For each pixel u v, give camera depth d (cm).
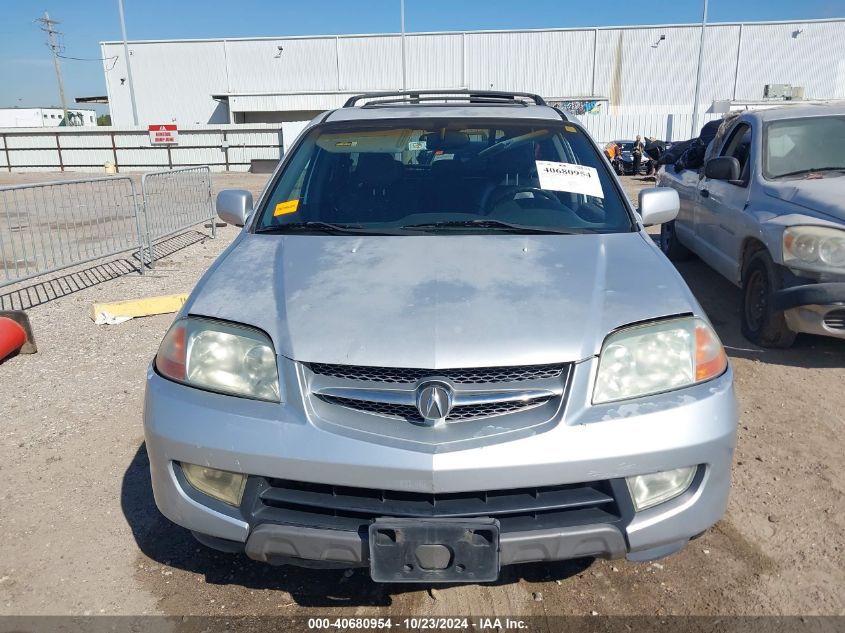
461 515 211
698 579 268
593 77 4772
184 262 914
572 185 333
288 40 4972
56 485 341
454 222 309
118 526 307
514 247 281
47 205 717
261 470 218
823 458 359
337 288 250
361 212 322
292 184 342
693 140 920
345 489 219
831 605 253
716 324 580
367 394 219
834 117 580
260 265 276
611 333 229
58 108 7381
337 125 373
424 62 4872
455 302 238
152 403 237
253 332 236
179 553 288
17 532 303
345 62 4953
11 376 489
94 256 760
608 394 222
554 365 222
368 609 255
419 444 212
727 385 236
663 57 4688
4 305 684
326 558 218
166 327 605
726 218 586
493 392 218
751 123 603
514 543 210
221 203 352
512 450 209
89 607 257
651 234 977
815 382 458
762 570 273
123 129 3256
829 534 294
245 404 226
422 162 347
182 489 232
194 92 5147
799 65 4622
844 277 446
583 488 220
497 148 353
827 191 481
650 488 222
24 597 262
